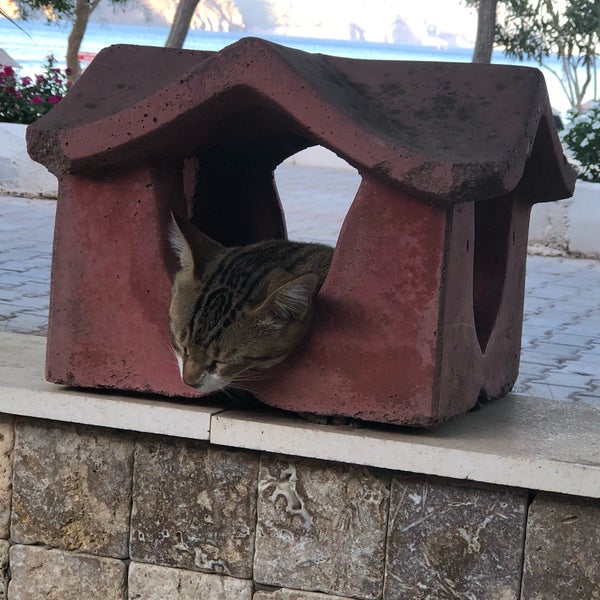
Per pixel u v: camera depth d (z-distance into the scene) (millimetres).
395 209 786
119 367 871
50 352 885
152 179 851
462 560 815
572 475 766
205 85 783
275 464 847
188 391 855
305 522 846
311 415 832
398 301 793
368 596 840
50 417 879
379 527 830
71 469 901
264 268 852
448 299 795
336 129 763
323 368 818
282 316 797
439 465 791
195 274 845
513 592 806
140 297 861
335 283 807
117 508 894
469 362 856
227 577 874
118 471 889
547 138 877
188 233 858
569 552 791
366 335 804
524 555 801
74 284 874
